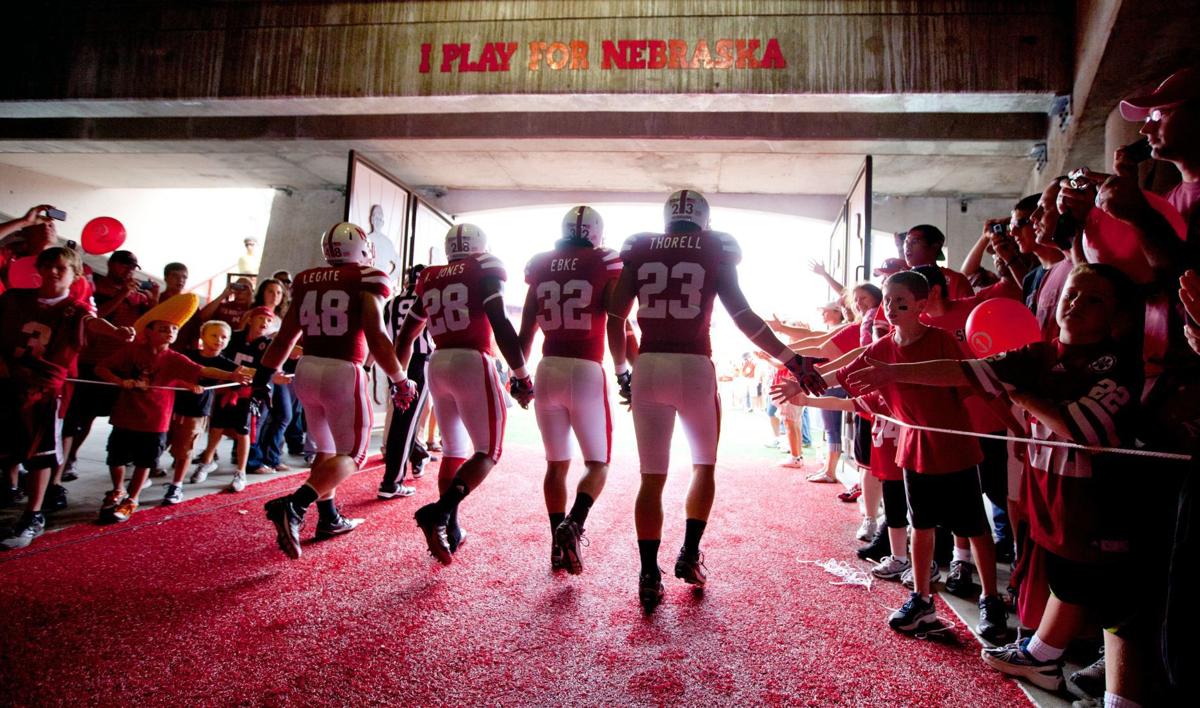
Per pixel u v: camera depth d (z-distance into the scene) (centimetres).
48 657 188
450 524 300
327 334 295
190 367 359
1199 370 171
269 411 495
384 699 172
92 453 545
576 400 277
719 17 610
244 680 180
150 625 213
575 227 291
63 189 1033
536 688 180
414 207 894
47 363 307
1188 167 197
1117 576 162
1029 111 609
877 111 635
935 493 231
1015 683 193
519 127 721
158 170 944
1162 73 479
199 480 454
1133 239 203
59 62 697
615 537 343
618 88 619
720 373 1483
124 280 458
